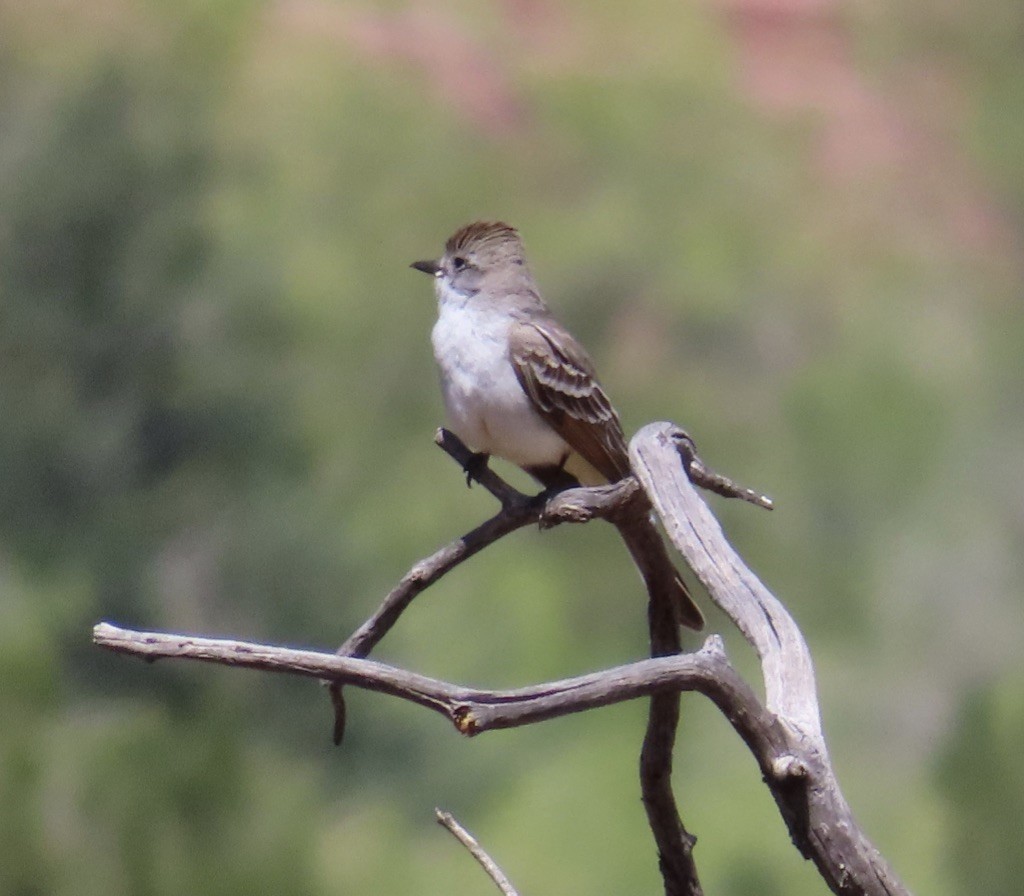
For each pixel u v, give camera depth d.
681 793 13.82
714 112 25.39
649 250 22.94
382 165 23.47
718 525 4.09
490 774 15.84
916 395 19.27
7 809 8.23
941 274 22.56
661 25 26.17
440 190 23.66
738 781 13.93
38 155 17.67
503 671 18.02
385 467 18.98
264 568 17.19
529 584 18.58
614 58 25.84
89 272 17.48
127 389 17.36
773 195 24.59
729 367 22.25
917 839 12.72
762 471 19.73
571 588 19.02
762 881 12.80
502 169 24.59
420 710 15.64
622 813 15.24
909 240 23.45
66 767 8.55
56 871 8.25
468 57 26.64
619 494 4.35
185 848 8.48
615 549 19.11
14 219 17.34
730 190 24.44
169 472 17.45
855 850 3.46
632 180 24.31
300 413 18.16
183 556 17.12
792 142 25.64
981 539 18.22
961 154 21.83
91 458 17.12
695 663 3.44
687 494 4.12
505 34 26.64
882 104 24.88
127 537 16.88
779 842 13.09
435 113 25.09
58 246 17.45
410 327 20.19
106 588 16.67
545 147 24.73
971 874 8.70
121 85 18.20
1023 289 22.38
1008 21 18.67
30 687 8.71
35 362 17.23
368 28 26.42
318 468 18.14
